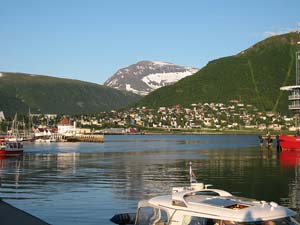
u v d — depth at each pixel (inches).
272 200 1439.5
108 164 2989.7
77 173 2337.6
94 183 1877.5
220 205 724.7
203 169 2554.1
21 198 1459.2
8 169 2593.5
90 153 4485.7
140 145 6692.9
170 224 753.0
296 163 2925.7
